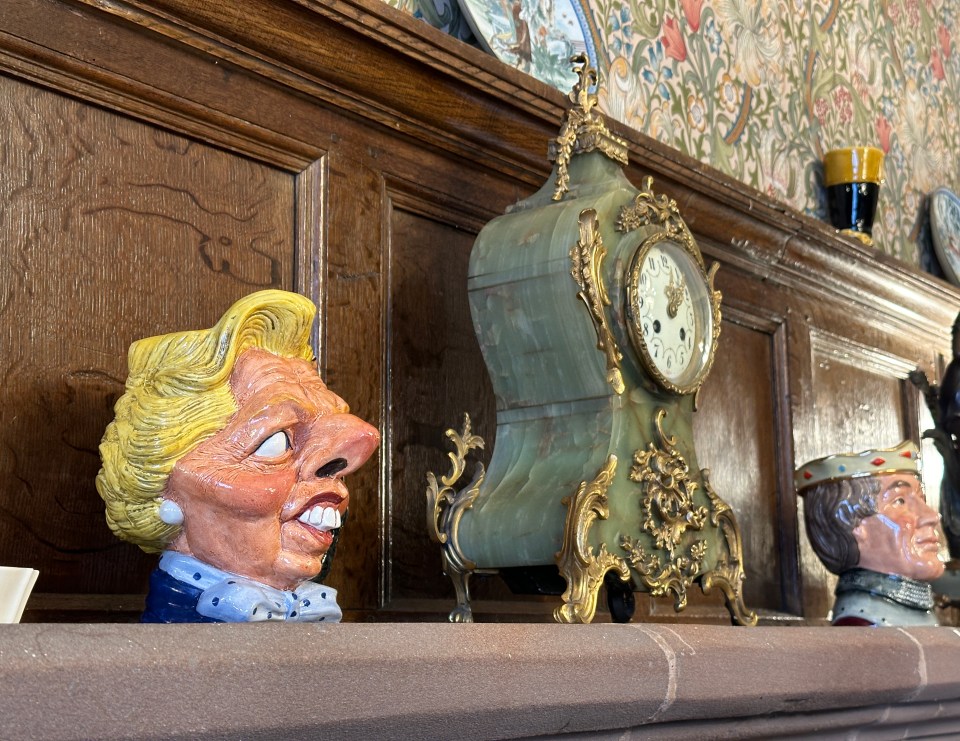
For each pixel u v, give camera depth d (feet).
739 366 5.90
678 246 3.99
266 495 2.56
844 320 6.82
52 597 3.01
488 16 4.76
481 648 2.34
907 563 4.79
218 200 3.59
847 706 3.70
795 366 6.23
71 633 1.73
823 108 7.39
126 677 1.74
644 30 5.87
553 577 3.77
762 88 6.79
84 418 3.15
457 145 4.37
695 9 6.31
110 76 3.31
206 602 2.52
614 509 3.55
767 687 3.19
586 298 3.58
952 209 8.62
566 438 3.67
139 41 3.39
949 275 8.26
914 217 8.27
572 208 3.76
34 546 3.00
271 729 1.93
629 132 4.90
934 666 4.02
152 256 3.38
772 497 5.98
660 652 2.83
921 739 4.25
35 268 3.11
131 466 2.56
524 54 4.91
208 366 2.63
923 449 7.48
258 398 2.62
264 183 3.74
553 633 2.59
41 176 3.16
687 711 2.94
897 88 8.36
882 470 4.89
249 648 1.92
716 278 5.77
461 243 4.44
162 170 3.45
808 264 6.36
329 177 3.91
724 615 5.49
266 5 3.59
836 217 7.09
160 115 3.44
